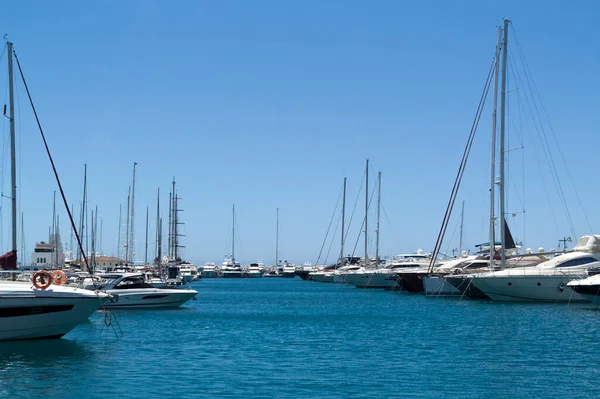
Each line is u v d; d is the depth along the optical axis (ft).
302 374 91.50
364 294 304.71
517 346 115.96
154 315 176.45
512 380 88.07
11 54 137.59
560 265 198.90
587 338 125.18
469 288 219.61
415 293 282.15
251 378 88.79
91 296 114.62
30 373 91.15
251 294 331.16
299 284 514.68
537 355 106.73
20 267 207.10
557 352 109.40
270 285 491.31
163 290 190.90
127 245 345.51
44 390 82.02
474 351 110.93
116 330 138.51
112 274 220.64
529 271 197.77
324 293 330.34
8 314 107.86
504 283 198.70
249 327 147.74
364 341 123.65
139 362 99.71
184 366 96.84
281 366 97.30
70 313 113.09
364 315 179.93
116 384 84.99
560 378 89.40
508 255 210.38
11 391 81.41
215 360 102.01
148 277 262.88
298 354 108.17
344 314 184.24
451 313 178.50
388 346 117.08
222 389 82.43
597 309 180.34
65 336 126.62
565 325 145.28
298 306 225.15
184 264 592.60
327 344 119.75
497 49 211.00
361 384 85.56
